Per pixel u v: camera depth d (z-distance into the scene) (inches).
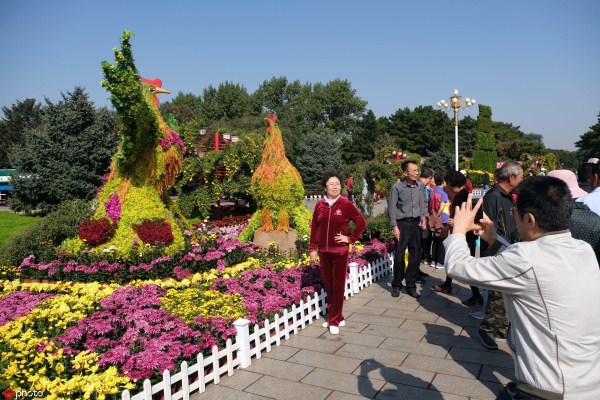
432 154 2127.2
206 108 2571.4
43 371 140.0
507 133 3078.2
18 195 851.4
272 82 2787.9
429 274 329.7
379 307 249.4
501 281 78.6
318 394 150.6
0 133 1956.2
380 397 147.6
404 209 265.0
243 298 221.3
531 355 76.8
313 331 212.8
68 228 344.8
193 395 151.1
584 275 74.6
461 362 173.9
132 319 188.1
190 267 316.2
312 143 1777.8
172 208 383.9
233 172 722.2
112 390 128.9
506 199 192.7
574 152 3476.9
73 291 250.8
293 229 378.9
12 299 234.5
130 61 280.1
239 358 173.0
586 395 72.2
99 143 880.9
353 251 335.3
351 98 2751.0
